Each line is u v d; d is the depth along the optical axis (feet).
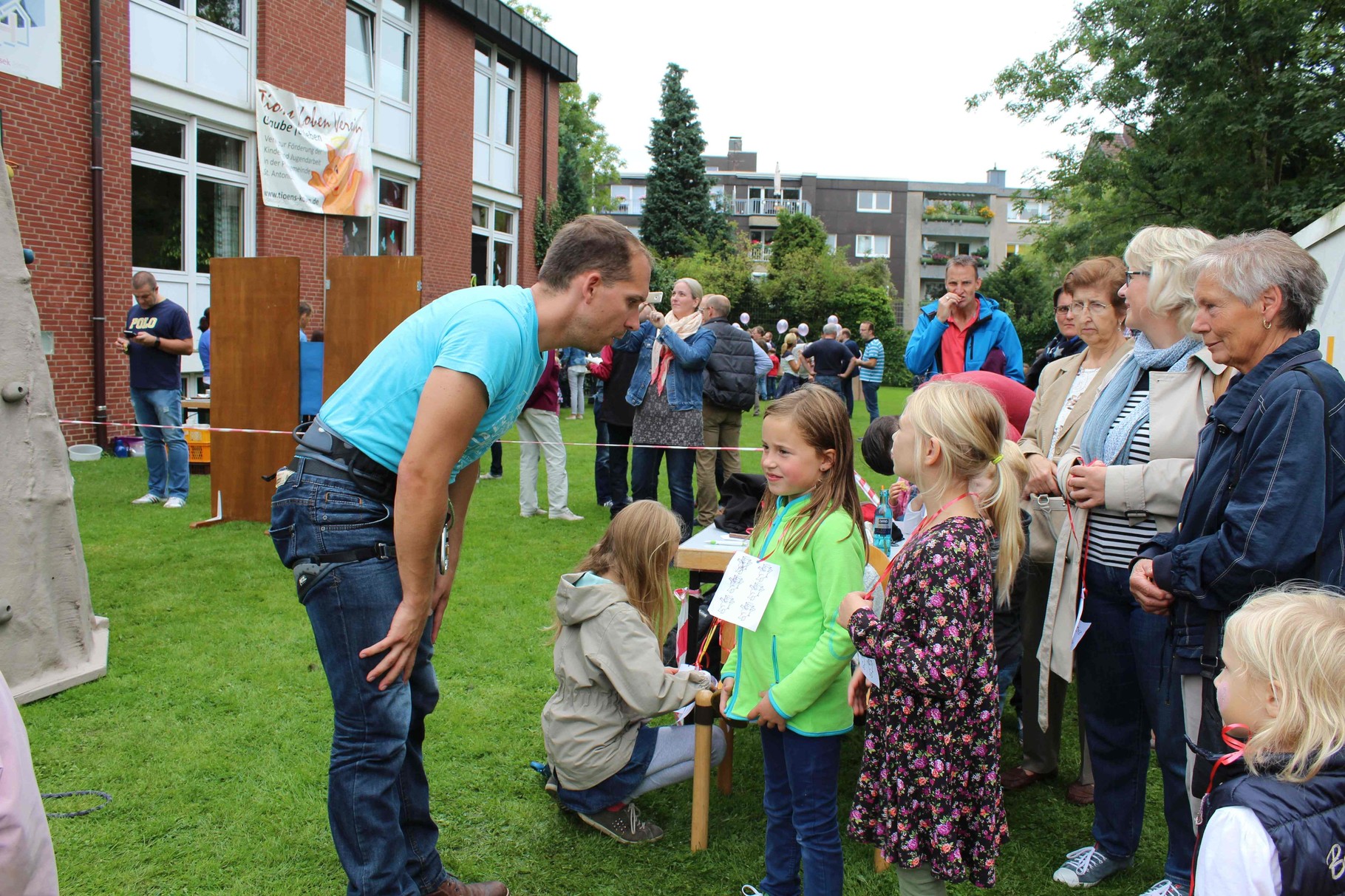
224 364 20.83
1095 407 8.37
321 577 6.36
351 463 6.41
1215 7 47.78
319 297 43.11
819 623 7.18
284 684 11.89
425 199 50.75
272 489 20.75
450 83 52.31
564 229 6.79
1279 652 4.55
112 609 14.57
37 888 4.44
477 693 11.93
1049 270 82.07
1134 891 8.07
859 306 108.78
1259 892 4.22
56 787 9.25
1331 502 5.89
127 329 21.72
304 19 40.68
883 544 10.77
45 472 11.41
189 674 12.14
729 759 9.73
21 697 10.94
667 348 19.57
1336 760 4.36
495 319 6.33
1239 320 6.28
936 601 6.13
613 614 8.54
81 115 31.37
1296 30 45.03
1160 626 7.47
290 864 8.15
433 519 6.22
